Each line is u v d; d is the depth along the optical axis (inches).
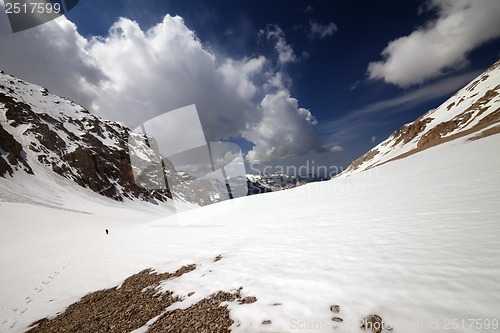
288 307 191.3
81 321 302.5
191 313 228.1
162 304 276.7
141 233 1072.8
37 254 948.0
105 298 367.2
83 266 624.7
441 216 353.7
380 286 192.1
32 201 2198.6
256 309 199.2
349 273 227.8
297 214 717.3
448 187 578.6
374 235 334.6
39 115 4138.8
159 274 403.2
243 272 295.9
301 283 228.1
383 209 511.5
